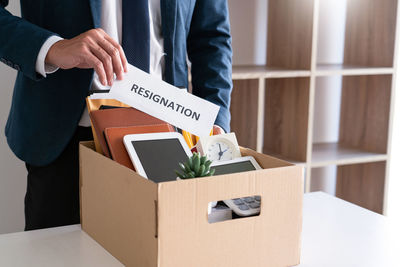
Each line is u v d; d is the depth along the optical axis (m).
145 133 1.08
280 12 2.62
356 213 1.27
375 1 2.72
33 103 1.36
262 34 2.72
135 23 1.36
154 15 1.43
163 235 0.87
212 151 1.13
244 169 1.09
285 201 0.99
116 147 1.05
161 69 1.47
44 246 1.06
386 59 2.69
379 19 2.71
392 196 3.18
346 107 2.99
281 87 2.70
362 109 2.89
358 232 1.16
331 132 3.04
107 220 1.03
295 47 2.55
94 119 1.10
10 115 1.50
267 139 2.84
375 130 2.82
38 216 1.43
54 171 1.39
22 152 1.39
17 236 1.11
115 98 1.09
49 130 1.35
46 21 1.32
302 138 2.57
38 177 1.41
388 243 1.11
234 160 1.10
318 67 2.67
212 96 1.49
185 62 1.51
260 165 1.12
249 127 2.49
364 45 2.80
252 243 0.97
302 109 2.56
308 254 1.05
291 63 2.58
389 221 1.22
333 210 1.28
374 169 2.87
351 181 3.02
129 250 0.96
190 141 1.20
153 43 1.42
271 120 2.80
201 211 0.90
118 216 0.99
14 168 2.30
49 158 1.36
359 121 2.91
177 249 0.89
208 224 0.91
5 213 2.33
